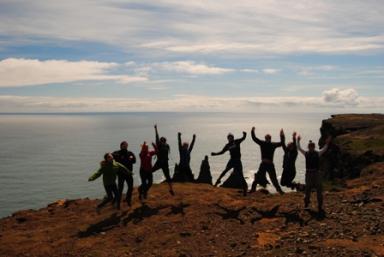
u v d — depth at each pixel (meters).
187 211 15.55
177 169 23.66
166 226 14.09
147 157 17.42
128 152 16.75
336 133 50.09
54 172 196.88
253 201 16.55
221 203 16.33
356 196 15.92
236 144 18.27
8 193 142.88
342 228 12.09
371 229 11.65
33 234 14.63
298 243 11.23
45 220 16.45
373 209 13.64
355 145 35.16
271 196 17.75
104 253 12.25
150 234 13.54
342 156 34.41
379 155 29.53
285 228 12.86
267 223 13.57
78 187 154.88
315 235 11.73
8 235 14.88
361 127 49.06
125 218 15.38
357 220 12.70
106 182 16.12
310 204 15.27
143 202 17.06
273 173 17.97
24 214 17.86
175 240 12.74
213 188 20.17
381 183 17.91
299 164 190.75
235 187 22.42
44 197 135.62
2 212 113.00
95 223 15.13
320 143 57.28
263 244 11.48
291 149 18.06
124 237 13.47
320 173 14.26
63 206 18.62
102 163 16.09
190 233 13.17
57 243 13.45
